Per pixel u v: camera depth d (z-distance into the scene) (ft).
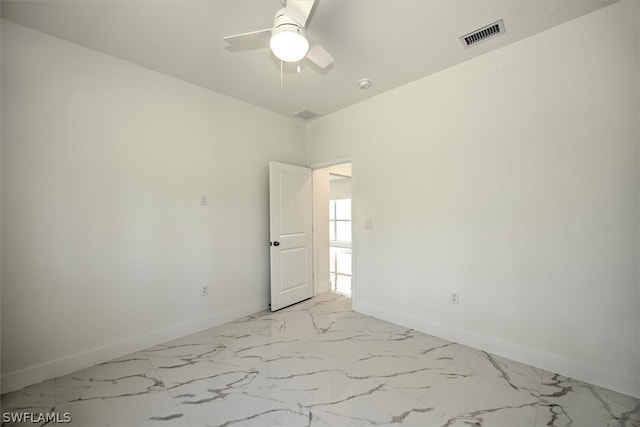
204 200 9.87
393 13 6.34
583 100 6.59
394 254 10.23
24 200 6.63
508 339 7.72
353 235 11.57
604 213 6.38
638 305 6.03
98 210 7.68
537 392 6.22
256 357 7.80
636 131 6.02
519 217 7.52
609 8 6.24
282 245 11.91
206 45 7.50
